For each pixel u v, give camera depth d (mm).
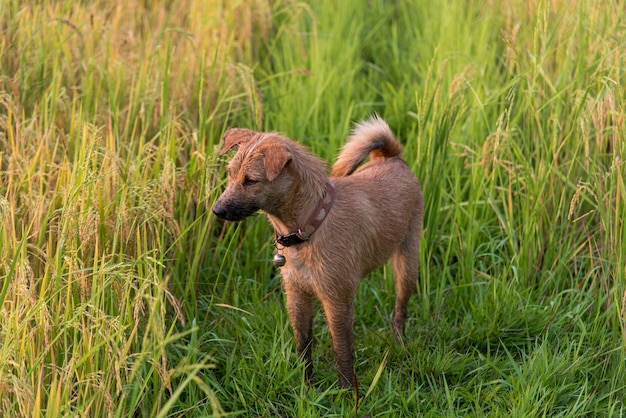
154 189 4688
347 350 4559
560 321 5105
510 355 4695
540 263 5680
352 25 8711
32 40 6168
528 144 5996
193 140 5500
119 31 6914
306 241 4324
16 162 4723
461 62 7367
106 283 3848
